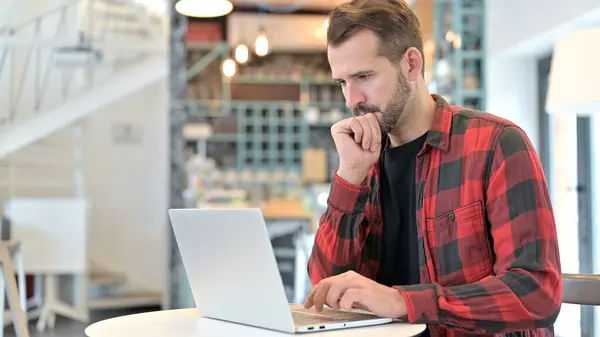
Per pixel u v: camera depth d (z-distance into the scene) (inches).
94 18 361.7
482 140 61.7
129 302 324.2
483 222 60.8
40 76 354.9
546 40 209.3
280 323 54.1
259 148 457.7
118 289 339.9
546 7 195.2
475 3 249.3
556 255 57.3
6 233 162.6
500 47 232.7
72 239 273.6
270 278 53.3
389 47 60.3
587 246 201.0
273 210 291.3
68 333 249.0
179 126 241.4
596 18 178.2
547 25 194.9
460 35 248.2
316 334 52.9
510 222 57.7
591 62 121.2
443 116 64.1
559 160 223.5
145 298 332.5
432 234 62.9
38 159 324.5
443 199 62.4
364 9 60.5
